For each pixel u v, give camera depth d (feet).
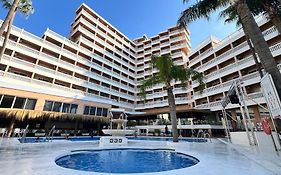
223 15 46.88
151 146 42.52
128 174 14.76
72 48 118.11
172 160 27.66
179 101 130.82
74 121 87.86
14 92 72.02
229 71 93.76
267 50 19.90
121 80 159.33
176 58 158.10
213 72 103.91
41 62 96.84
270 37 77.82
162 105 141.90
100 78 132.57
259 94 74.18
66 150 31.99
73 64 117.08
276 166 17.26
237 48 92.89
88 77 122.83
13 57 81.00
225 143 46.80
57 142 49.60
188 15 33.83
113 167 22.77
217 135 86.69
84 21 140.56
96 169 21.48
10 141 47.24
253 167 17.62
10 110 65.36
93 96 114.01
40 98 80.23
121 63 167.63
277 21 35.96
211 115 101.86
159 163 25.36
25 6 54.03
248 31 21.83
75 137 73.46
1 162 19.65
